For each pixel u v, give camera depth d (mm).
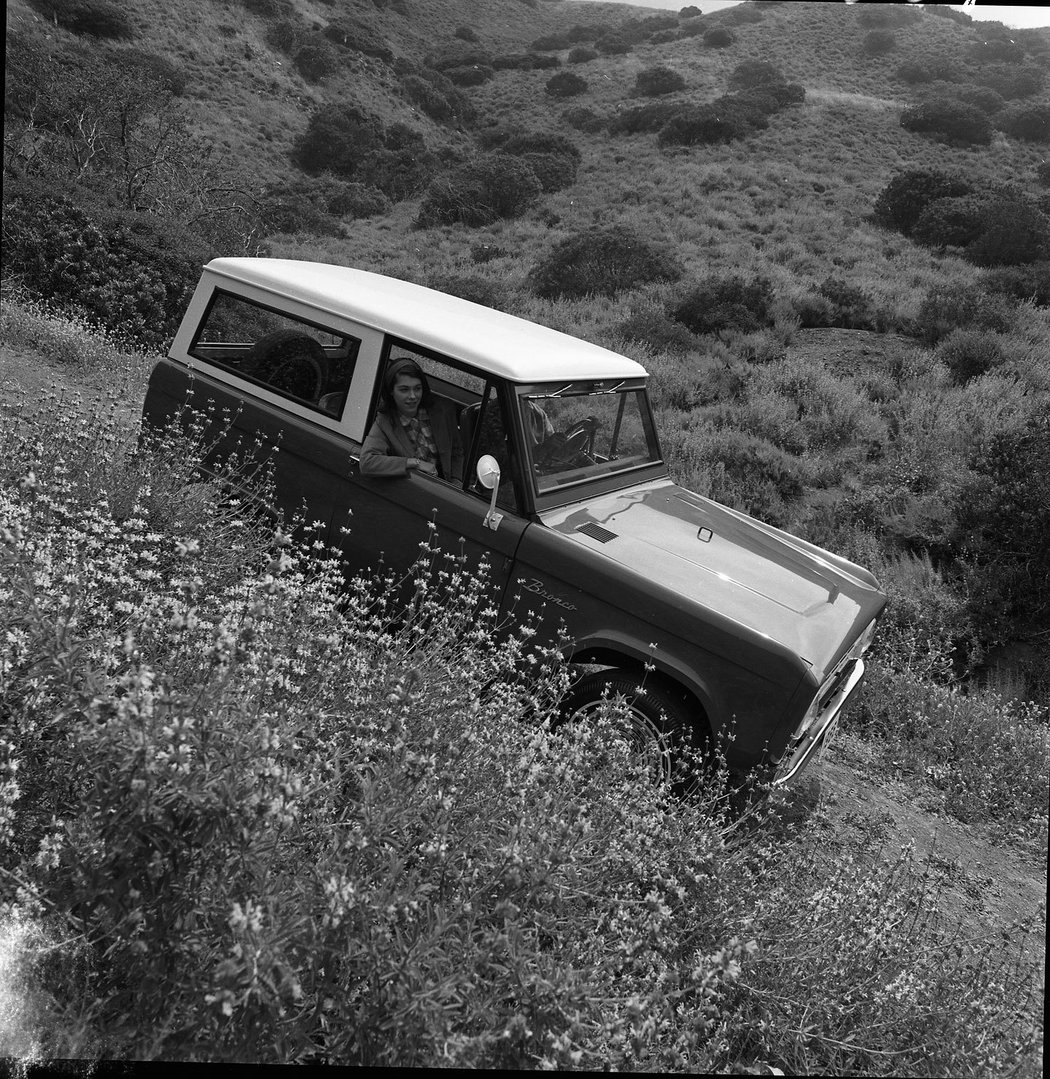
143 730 1765
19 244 12758
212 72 52500
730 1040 2590
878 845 4398
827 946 2908
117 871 1774
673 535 4410
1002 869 4672
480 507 4129
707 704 3691
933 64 53438
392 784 2346
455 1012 1901
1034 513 8930
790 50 61250
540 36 90500
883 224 29875
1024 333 17484
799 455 12625
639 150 44531
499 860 2250
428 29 84750
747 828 3619
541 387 4223
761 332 18203
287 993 1763
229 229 21688
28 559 2455
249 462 4750
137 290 13219
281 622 2881
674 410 14008
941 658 7949
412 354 4340
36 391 6570
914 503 10477
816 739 4164
